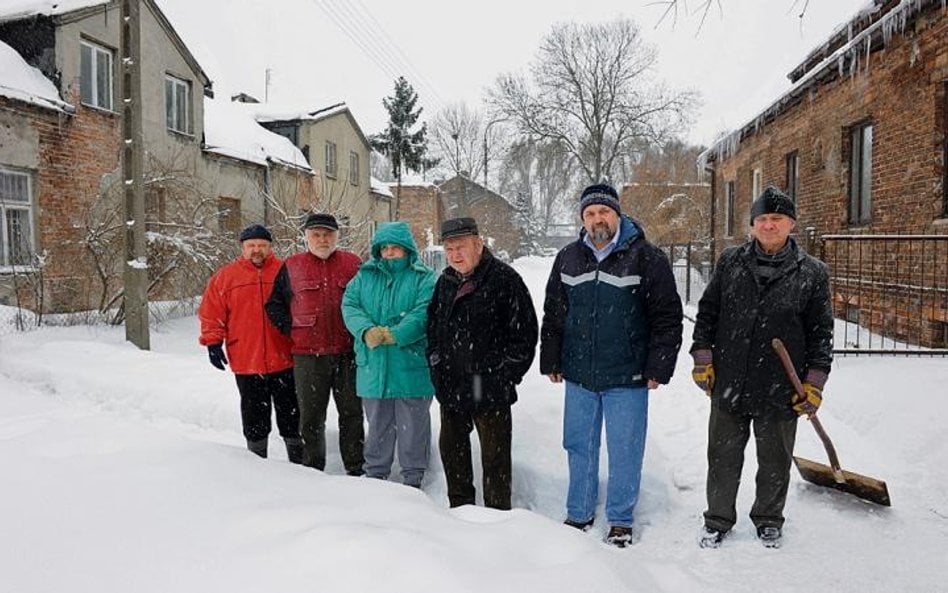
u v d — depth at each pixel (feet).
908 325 23.98
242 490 9.16
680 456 15.16
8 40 41.29
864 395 17.20
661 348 11.25
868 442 15.01
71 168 41.27
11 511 8.34
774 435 10.98
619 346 11.49
